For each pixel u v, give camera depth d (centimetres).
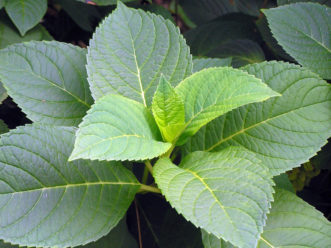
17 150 29
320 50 42
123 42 35
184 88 32
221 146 35
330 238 31
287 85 34
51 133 30
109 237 36
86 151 24
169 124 31
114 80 34
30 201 29
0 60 35
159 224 43
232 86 30
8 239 27
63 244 28
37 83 35
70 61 37
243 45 56
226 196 26
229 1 70
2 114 52
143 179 37
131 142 27
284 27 42
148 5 57
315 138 33
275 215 33
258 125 34
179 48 36
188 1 71
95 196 31
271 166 33
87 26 56
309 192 51
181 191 26
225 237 23
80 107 36
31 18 48
